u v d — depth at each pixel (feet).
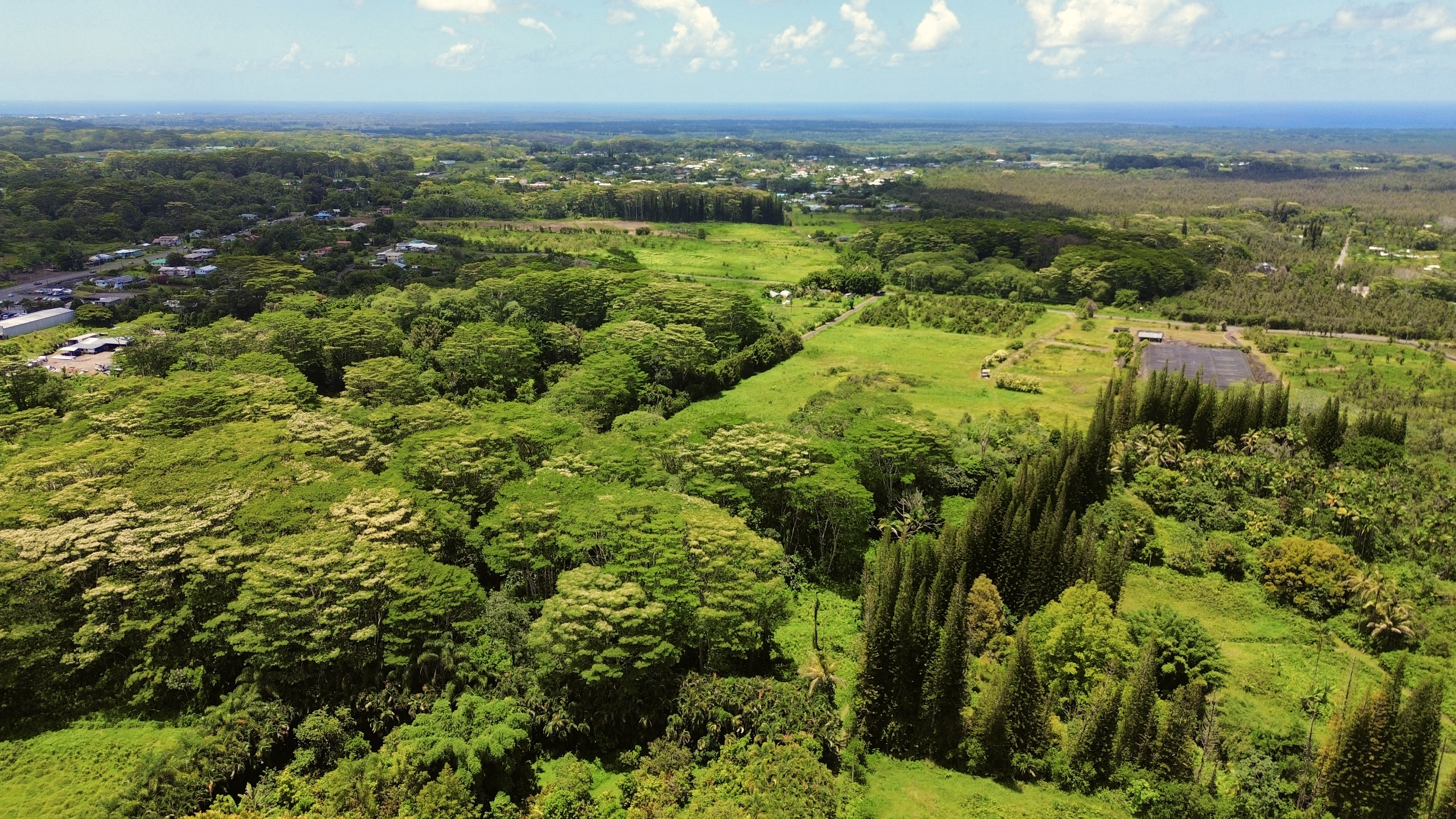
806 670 289.12
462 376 562.25
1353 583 335.26
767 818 225.76
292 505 318.04
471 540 325.42
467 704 257.34
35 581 277.03
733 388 616.39
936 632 288.51
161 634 275.80
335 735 252.42
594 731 264.93
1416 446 490.49
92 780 244.42
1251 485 424.05
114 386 476.54
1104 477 427.74
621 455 388.37
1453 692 293.23
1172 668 293.64
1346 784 237.66
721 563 291.38
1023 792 258.16
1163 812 245.86
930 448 416.46
